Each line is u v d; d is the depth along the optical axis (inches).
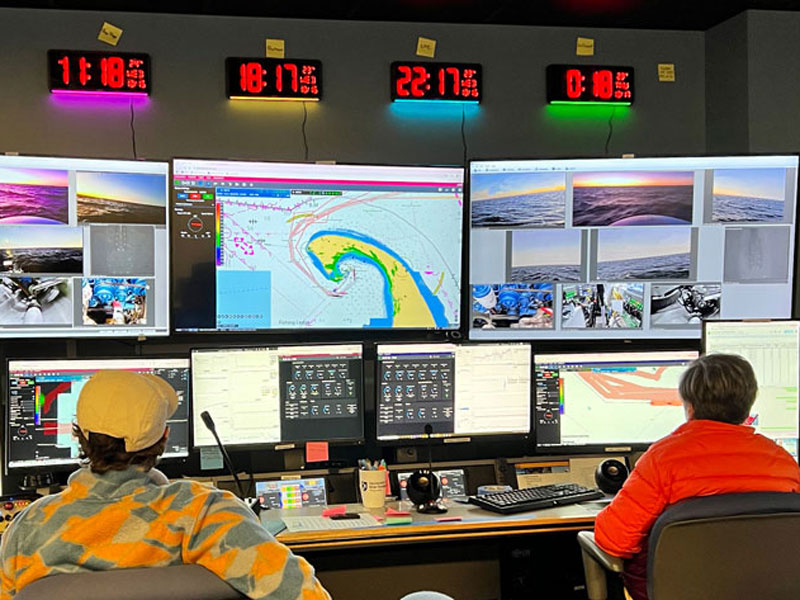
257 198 127.4
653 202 135.8
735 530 83.3
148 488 65.2
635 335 137.3
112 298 124.3
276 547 63.8
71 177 122.0
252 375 120.4
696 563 83.8
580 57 149.7
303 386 121.8
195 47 137.3
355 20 142.4
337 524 106.0
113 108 134.7
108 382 67.2
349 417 123.2
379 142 143.3
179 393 119.3
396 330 132.6
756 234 136.9
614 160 134.9
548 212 135.2
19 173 120.3
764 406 127.1
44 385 115.1
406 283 132.4
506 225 134.9
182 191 125.0
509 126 147.3
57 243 122.0
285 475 121.0
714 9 142.2
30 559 62.3
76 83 131.0
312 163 128.6
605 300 136.6
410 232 132.1
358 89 142.6
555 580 129.4
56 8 132.6
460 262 133.6
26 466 114.6
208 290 126.7
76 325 123.4
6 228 120.3
